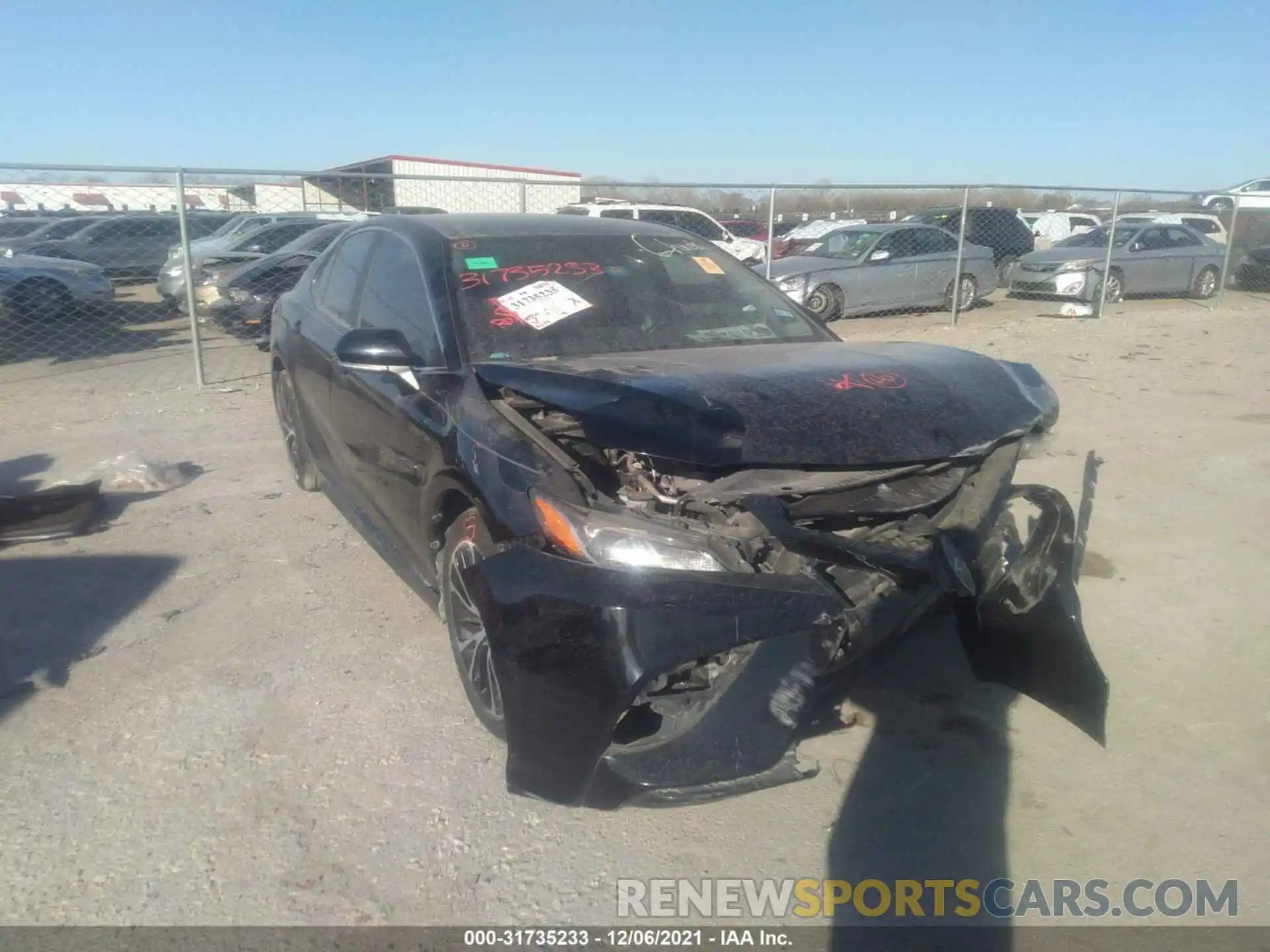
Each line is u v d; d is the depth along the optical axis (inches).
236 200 666.8
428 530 146.8
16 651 159.8
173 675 153.2
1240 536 218.5
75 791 125.3
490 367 136.0
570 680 106.9
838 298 572.4
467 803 124.0
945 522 124.6
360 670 154.9
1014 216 766.5
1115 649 166.9
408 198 547.8
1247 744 139.5
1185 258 716.0
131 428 305.0
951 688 151.6
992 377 139.3
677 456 111.9
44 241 598.5
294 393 220.5
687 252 187.5
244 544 206.7
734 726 105.4
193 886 109.6
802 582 107.9
